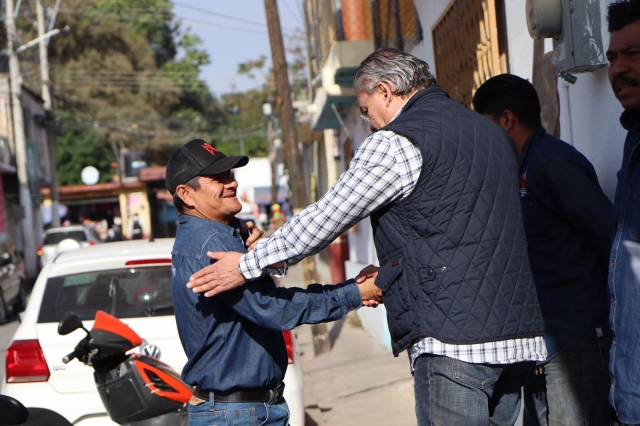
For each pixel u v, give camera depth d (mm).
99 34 47812
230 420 3104
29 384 5031
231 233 3234
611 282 2760
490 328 2797
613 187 3717
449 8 6520
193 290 2984
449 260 2812
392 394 7855
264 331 3160
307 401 7926
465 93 6203
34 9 44281
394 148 2854
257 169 54406
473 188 2850
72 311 5309
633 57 2775
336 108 13242
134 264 5496
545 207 3498
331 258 15547
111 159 51031
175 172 3232
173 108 54031
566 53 3773
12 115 31719
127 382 4387
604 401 3473
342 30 9984
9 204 31266
